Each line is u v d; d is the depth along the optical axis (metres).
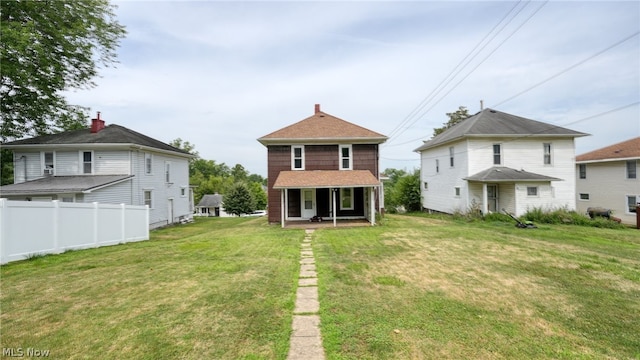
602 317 4.24
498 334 3.69
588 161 19.41
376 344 3.41
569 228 13.69
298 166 16.41
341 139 15.89
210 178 67.19
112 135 17.34
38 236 8.01
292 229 13.53
